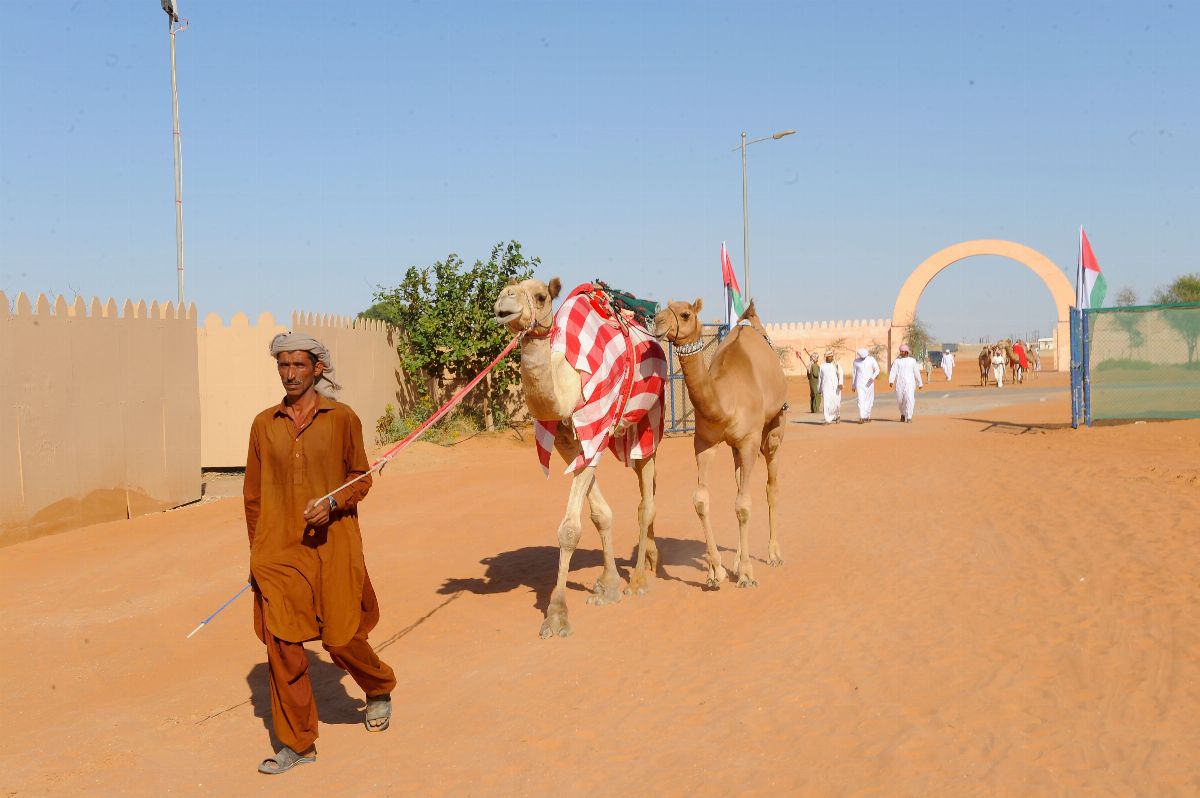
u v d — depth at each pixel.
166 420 15.82
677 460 18.81
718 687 6.02
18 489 12.49
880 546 9.71
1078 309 20.80
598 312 7.95
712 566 8.43
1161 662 5.87
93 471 13.97
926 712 5.37
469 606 8.43
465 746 5.38
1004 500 11.82
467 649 7.22
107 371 14.37
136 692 6.69
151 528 13.32
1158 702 5.29
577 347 7.51
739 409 8.24
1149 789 4.34
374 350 23.69
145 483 15.18
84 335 13.88
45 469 12.98
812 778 4.67
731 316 23.77
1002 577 8.11
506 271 25.89
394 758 5.29
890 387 49.22
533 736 5.45
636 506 13.41
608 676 6.38
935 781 4.54
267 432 5.37
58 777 5.15
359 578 5.40
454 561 10.37
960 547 9.38
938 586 7.97
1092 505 11.01
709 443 8.34
